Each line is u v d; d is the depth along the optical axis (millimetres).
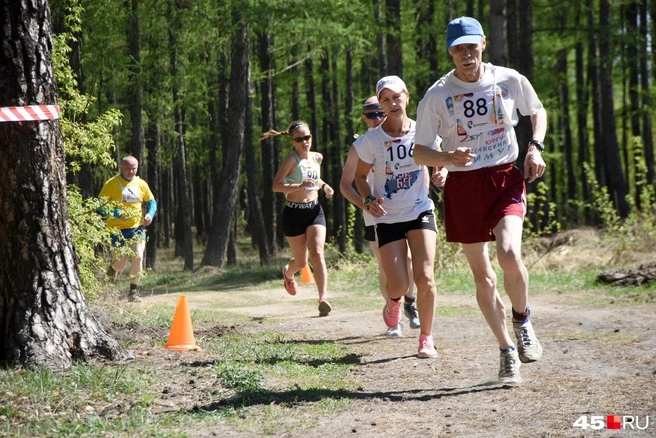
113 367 6441
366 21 22906
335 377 6477
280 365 6914
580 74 38156
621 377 5965
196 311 12320
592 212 35094
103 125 10383
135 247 13680
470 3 30484
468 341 8188
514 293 5875
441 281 14852
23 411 5160
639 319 9047
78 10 10930
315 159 11008
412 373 6570
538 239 19000
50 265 6594
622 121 41938
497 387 5855
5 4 6434
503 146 5859
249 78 27484
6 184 6457
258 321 10891
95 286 10320
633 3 31469
